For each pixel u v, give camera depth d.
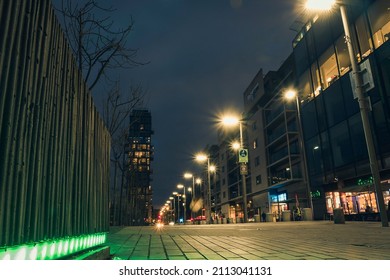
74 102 4.01
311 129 37.72
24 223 2.54
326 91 34.50
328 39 34.31
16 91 2.44
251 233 13.62
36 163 2.75
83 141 4.44
